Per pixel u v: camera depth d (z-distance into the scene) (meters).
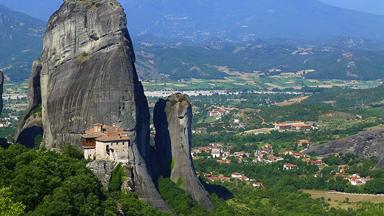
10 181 187.88
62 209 178.62
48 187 188.75
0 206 159.38
